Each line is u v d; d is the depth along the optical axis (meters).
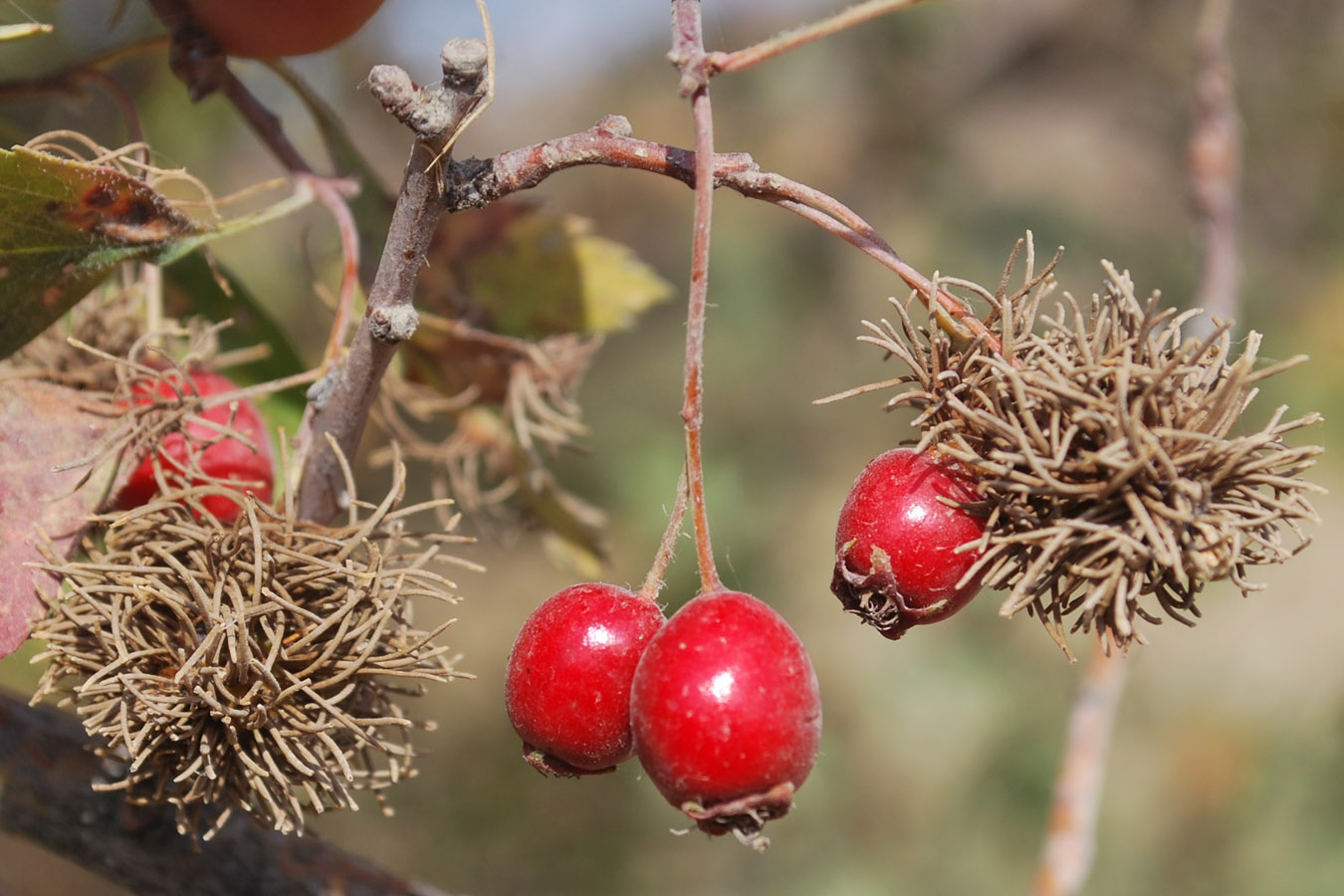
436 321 0.25
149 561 0.21
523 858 0.56
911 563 0.21
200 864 0.23
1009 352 0.21
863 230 0.21
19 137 0.25
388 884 0.24
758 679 0.20
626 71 0.67
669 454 0.56
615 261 0.26
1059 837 0.26
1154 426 0.20
